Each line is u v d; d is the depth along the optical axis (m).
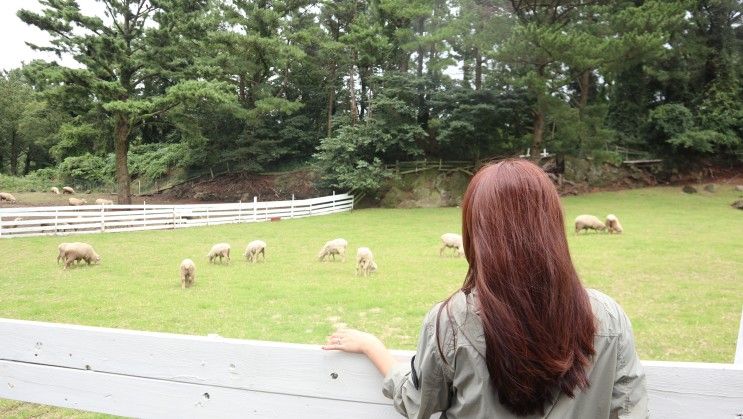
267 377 2.13
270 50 37.25
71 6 29.41
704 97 39.22
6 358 2.53
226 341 2.18
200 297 11.38
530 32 26.73
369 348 1.95
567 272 1.46
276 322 9.42
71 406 2.43
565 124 31.36
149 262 16.05
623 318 1.54
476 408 1.49
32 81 29.50
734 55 38.28
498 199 1.54
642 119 39.97
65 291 12.00
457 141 36.34
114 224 23.17
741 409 1.78
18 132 60.22
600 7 29.86
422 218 28.50
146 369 2.30
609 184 38.28
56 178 51.25
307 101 44.72
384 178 35.16
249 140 40.66
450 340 1.53
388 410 1.99
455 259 16.17
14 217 25.14
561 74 32.38
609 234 20.38
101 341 2.36
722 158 39.59
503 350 1.40
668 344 7.91
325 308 10.44
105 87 29.41
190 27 30.53
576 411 1.45
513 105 33.12
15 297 11.40
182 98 29.75
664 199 33.22
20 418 5.35
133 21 32.41
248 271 14.50
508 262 1.46
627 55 27.70
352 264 15.58
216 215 26.62
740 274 13.15
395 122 35.12
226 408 2.20
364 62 36.94
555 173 36.84
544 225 1.49
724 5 37.47
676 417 1.84
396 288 12.18
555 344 1.38
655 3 28.75
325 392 2.06
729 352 7.52
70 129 32.56
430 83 35.34
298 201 30.03
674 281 12.43
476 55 35.66
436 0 35.69
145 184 46.56
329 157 34.84
